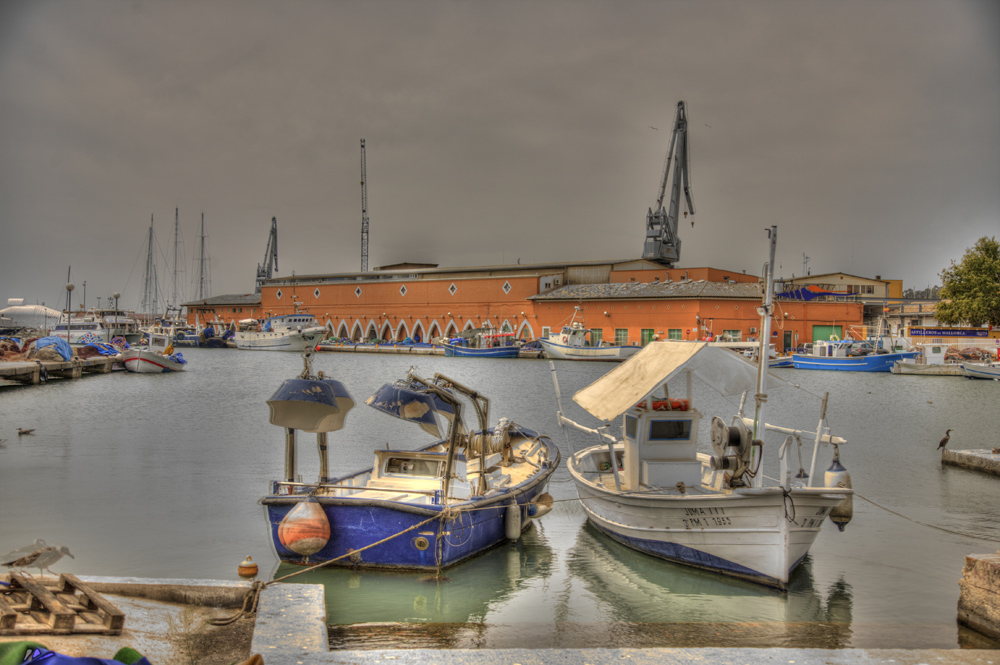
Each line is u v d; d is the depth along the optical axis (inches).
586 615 336.2
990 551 438.6
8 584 244.2
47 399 1323.8
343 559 389.1
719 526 378.6
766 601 355.6
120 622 223.0
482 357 2967.5
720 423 403.2
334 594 360.5
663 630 300.8
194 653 216.5
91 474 650.8
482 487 439.5
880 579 387.9
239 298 4618.6
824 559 422.6
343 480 444.5
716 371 438.6
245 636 233.3
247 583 269.6
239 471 670.5
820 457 773.9
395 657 212.7
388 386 444.8
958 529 488.4
